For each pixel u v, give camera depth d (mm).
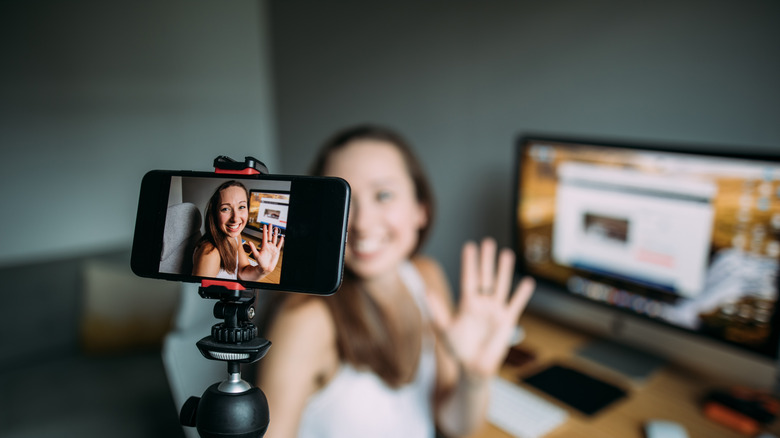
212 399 343
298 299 929
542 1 1301
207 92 2785
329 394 961
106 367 2008
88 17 2441
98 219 2627
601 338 1291
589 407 989
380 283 989
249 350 340
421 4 1632
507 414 979
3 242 2428
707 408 968
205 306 804
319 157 1016
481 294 1005
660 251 1026
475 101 1528
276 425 840
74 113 2484
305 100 2396
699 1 1025
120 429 1685
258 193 374
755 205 878
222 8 2734
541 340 1279
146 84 2633
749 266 907
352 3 1931
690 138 1087
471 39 1499
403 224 999
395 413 993
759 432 901
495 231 1536
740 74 988
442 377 1090
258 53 2877
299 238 363
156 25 2600
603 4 1182
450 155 1646
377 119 1931
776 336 891
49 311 2133
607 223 1100
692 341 1164
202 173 381
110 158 2605
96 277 2088
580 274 1184
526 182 1252
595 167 1093
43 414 1722
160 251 379
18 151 2395
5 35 2287
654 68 1119
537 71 1348
